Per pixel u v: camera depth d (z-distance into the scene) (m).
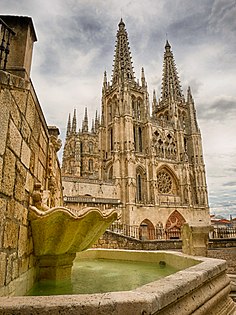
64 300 2.99
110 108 78.25
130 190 61.81
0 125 4.65
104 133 76.25
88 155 99.50
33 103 7.00
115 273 8.44
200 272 4.81
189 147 83.94
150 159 69.50
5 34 6.18
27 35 6.41
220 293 5.15
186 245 10.20
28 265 6.34
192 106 88.50
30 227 6.53
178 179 74.56
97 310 2.88
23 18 6.45
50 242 6.76
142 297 3.15
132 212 59.97
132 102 76.56
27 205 6.44
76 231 6.76
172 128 80.88
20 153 5.82
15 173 5.43
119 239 24.94
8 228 4.89
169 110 85.50
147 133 72.75
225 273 6.13
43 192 8.24
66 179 57.62
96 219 7.02
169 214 66.88
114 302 2.98
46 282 7.06
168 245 26.25
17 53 6.24
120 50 82.31
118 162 65.56
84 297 3.11
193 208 72.25
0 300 3.00
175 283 3.95
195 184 78.50
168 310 3.52
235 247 25.58
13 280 5.14
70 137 104.31
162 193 71.75
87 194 58.53
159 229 62.47
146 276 7.84
